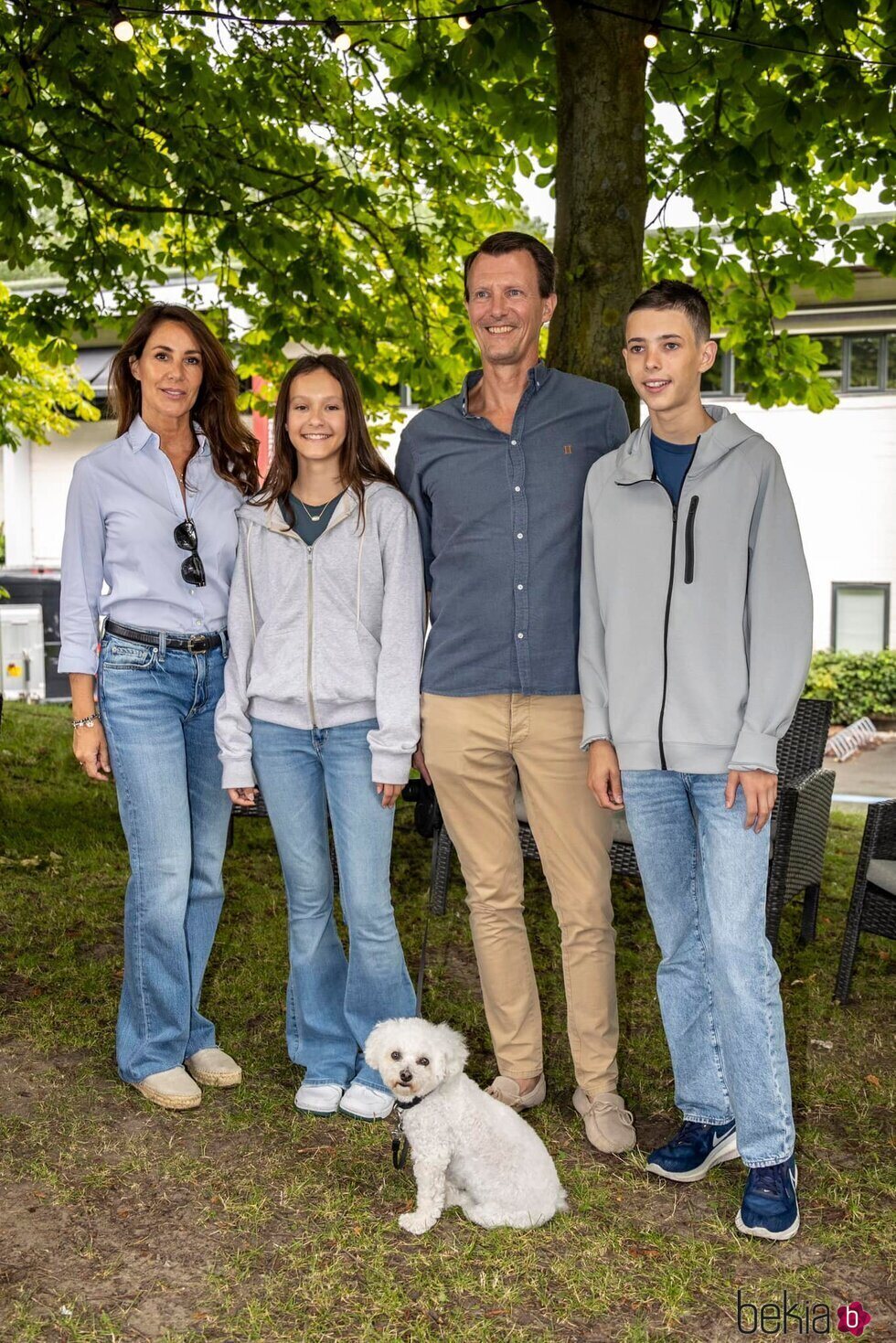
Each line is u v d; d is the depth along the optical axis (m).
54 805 6.87
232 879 5.57
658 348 2.68
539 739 3.03
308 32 7.19
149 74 7.11
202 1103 3.24
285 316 8.08
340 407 3.06
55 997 4.00
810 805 4.58
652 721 2.78
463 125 7.81
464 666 3.04
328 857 3.30
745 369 7.94
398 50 7.11
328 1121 3.16
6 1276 2.43
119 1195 2.75
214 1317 2.31
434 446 3.10
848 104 5.02
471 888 3.15
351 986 3.23
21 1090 3.29
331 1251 2.55
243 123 7.36
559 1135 3.09
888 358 16.34
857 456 16.55
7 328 8.11
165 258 8.66
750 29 5.05
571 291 4.92
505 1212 2.63
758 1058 2.64
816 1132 3.15
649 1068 3.57
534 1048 3.20
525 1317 2.34
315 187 7.58
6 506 20.27
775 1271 2.50
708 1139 2.92
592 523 2.91
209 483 3.27
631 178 4.88
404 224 8.22
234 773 3.13
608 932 3.11
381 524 3.08
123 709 3.13
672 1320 2.34
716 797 2.71
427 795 4.98
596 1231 2.64
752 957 2.65
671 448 2.81
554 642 3.01
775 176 5.59
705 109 6.33
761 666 2.64
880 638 16.64
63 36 5.64
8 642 14.31
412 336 8.46
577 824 3.07
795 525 2.68
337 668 3.07
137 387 3.24
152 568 3.15
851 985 4.37
